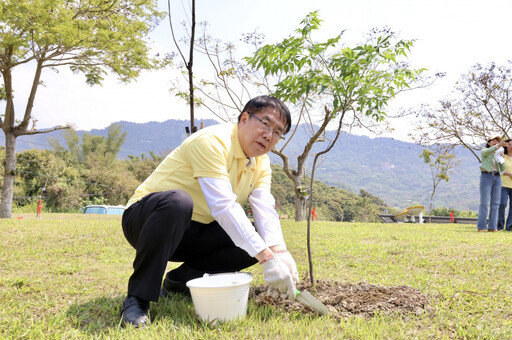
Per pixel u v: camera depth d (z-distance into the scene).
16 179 26.98
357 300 2.16
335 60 2.47
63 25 9.55
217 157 1.91
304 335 1.64
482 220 7.38
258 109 1.95
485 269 3.32
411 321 1.90
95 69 12.08
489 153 7.29
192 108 4.14
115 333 1.63
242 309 1.85
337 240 5.61
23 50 10.70
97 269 3.32
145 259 1.84
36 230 6.16
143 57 11.73
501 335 1.70
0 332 1.74
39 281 2.75
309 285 2.47
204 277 1.93
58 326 1.82
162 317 1.85
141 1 11.02
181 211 1.83
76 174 31.61
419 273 3.21
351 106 2.72
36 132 11.48
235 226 1.83
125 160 42.72
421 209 19.62
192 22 4.20
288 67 2.59
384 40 2.42
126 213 2.05
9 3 8.73
